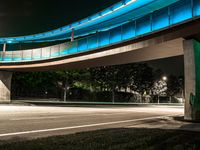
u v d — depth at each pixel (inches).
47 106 1358.3
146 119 764.0
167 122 690.2
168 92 3777.1
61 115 780.6
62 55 1390.3
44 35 2018.9
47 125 517.3
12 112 820.0
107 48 1135.6
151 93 3425.2
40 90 2456.9
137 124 612.4
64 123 569.0
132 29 1005.8
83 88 2591.0
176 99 3853.3
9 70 1845.5
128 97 2942.9
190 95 743.1
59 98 2522.1
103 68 2514.8
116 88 2797.7
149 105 2356.1
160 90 3538.4
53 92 2541.8
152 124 627.2
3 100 1785.2
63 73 2103.8
